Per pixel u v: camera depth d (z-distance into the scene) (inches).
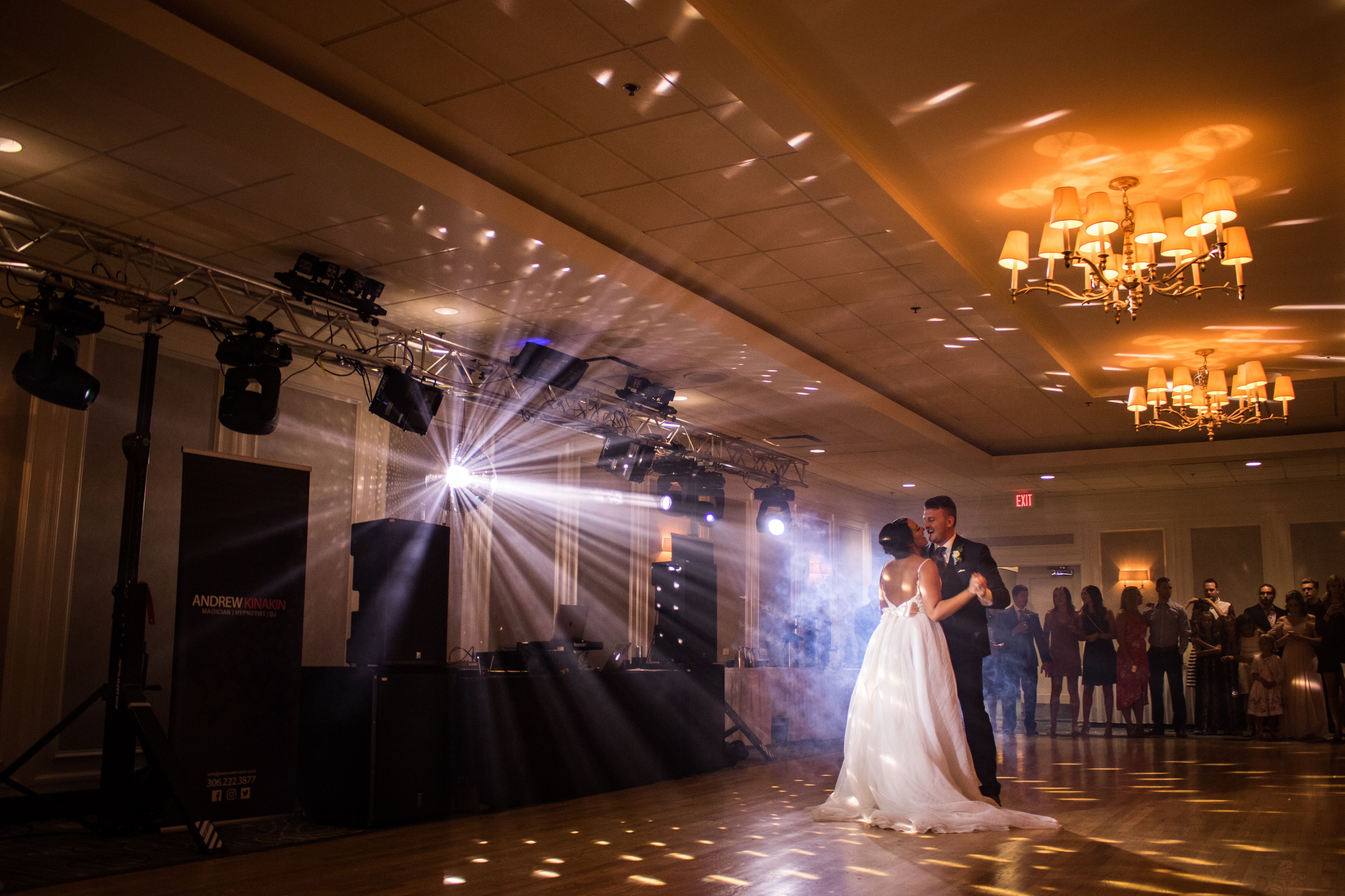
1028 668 431.8
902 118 184.1
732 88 162.7
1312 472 495.5
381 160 171.0
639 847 180.7
